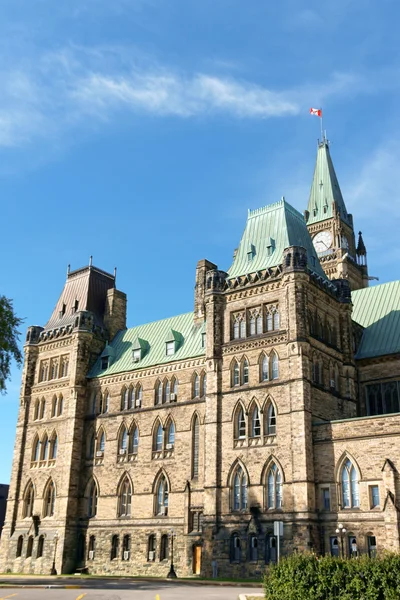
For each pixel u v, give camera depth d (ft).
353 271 403.75
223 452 200.64
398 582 85.81
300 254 203.21
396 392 212.84
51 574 233.35
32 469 267.39
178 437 229.86
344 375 215.51
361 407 218.18
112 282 311.88
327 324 214.48
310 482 180.34
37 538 250.78
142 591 138.51
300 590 90.58
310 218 426.92
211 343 213.46
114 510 238.89
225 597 119.14
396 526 162.81
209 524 195.11
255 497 189.06
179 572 211.61
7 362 193.88
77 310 291.79
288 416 189.88
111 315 290.35
